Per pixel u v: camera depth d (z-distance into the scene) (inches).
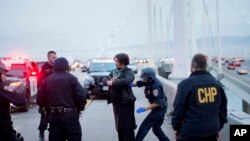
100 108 672.4
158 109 317.7
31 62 740.7
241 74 2544.3
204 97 199.2
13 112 643.5
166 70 1624.0
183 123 203.9
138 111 314.8
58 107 248.7
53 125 251.0
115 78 302.4
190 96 199.8
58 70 256.8
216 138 206.5
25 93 637.9
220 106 207.0
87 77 831.7
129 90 302.7
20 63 685.3
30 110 676.7
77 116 257.0
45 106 259.4
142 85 322.0
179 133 209.5
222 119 209.3
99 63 895.1
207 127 198.1
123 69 304.7
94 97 862.5
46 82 254.4
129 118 301.7
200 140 200.7
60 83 251.0
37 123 520.4
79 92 252.1
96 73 842.8
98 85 818.8
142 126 320.2
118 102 301.1
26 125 503.8
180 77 856.3
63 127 250.2
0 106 201.2
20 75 640.4
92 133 433.7
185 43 875.4
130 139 302.7
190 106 200.5
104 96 860.6
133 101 303.6
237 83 1604.3
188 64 876.6
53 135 251.0
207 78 202.5
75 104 254.4
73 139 251.6
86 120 533.3
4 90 203.0
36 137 417.7
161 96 317.4
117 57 304.3
